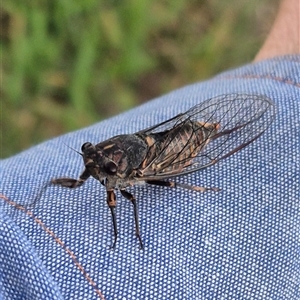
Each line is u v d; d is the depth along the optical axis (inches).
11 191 4.0
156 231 3.8
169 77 8.7
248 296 3.7
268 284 3.7
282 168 3.9
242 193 3.9
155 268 3.6
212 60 8.6
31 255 3.5
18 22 7.9
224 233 3.8
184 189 3.9
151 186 4.0
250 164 4.0
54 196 3.9
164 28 8.7
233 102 4.3
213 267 3.7
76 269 3.6
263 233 3.8
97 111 8.3
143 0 8.1
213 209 3.8
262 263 3.7
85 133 4.6
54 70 8.0
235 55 8.6
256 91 4.4
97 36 8.1
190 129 4.2
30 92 7.9
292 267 3.8
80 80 8.0
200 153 4.1
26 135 7.9
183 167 4.1
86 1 8.0
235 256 3.7
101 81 8.3
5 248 3.5
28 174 4.1
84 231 3.7
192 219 3.8
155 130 4.5
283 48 5.2
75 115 8.0
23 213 3.8
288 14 5.4
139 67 8.4
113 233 3.7
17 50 7.7
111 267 3.6
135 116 4.7
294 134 4.1
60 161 4.3
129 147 4.2
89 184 4.1
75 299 3.5
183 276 3.6
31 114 7.9
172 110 4.6
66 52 8.1
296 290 3.8
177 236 3.7
